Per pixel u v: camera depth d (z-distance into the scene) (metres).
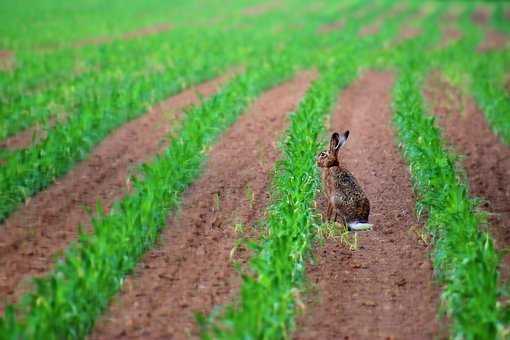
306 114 57.41
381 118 73.38
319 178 47.50
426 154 48.56
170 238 40.78
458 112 76.69
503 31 165.38
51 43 123.81
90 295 30.69
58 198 47.41
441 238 38.91
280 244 33.22
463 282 32.03
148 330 30.59
